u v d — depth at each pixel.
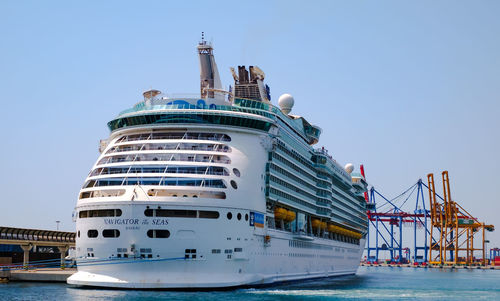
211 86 80.00
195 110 65.69
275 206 72.88
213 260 58.38
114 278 57.66
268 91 88.69
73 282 59.81
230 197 60.12
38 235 86.62
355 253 121.44
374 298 63.91
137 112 66.38
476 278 127.50
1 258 88.94
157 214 56.97
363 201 129.62
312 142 100.19
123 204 57.25
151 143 63.94
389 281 104.25
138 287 56.72
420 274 151.62
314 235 90.69
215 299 53.06
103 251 58.22
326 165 92.31
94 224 58.69
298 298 57.56
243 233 61.25
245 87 85.88
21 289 62.16
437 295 71.56
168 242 56.84
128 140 67.12
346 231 110.56
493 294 74.44
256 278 63.75
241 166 63.81
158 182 59.06
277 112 77.94
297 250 80.25
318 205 89.25
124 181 59.31
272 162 69.56
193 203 57.50
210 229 58.09
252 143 67.38
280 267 72.81
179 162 60.62
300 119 91.25
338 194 104.81
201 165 60.84
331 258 100.12
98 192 59.88
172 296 54.03
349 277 110.75
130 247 57.00
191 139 64.69
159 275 57.00
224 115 65.81
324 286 77.31
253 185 64.25
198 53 81.12
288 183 75.62
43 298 53.50
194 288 56.94
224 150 64.38
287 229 78.56
